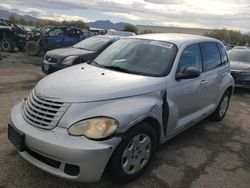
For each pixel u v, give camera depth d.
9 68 12.18
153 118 3.94
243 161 4.81
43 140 3.30
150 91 4.03
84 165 3.22
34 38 18.02
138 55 4.79
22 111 3.88
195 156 4.81
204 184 4.01
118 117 3.43
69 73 4.37
